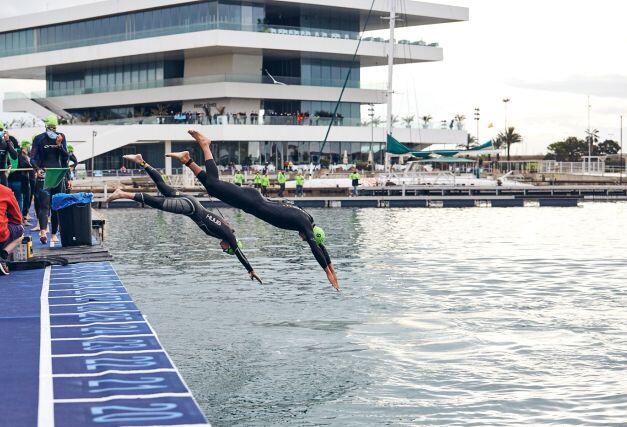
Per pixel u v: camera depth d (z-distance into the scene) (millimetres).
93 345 11430
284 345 16422
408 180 75500
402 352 16031
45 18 101500
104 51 96312
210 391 13461
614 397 13391
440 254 33188
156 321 18547
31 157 22688
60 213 22656
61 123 93250
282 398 13172
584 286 24625
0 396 9008
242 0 89500
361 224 49406
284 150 93000
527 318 19391
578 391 13703
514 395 13477
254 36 89750
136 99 96938
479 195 76375
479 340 17094
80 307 14445
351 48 95000
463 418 12445
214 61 95438
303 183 72688
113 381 9602
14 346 11344
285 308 20219
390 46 85188
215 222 12625
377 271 27609
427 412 12656
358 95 98625
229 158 91562
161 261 29922
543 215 59656
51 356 10766
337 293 22656
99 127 88250
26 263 19578
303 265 28844
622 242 39062
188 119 89812
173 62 98250
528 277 26531
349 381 14117
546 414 12617
